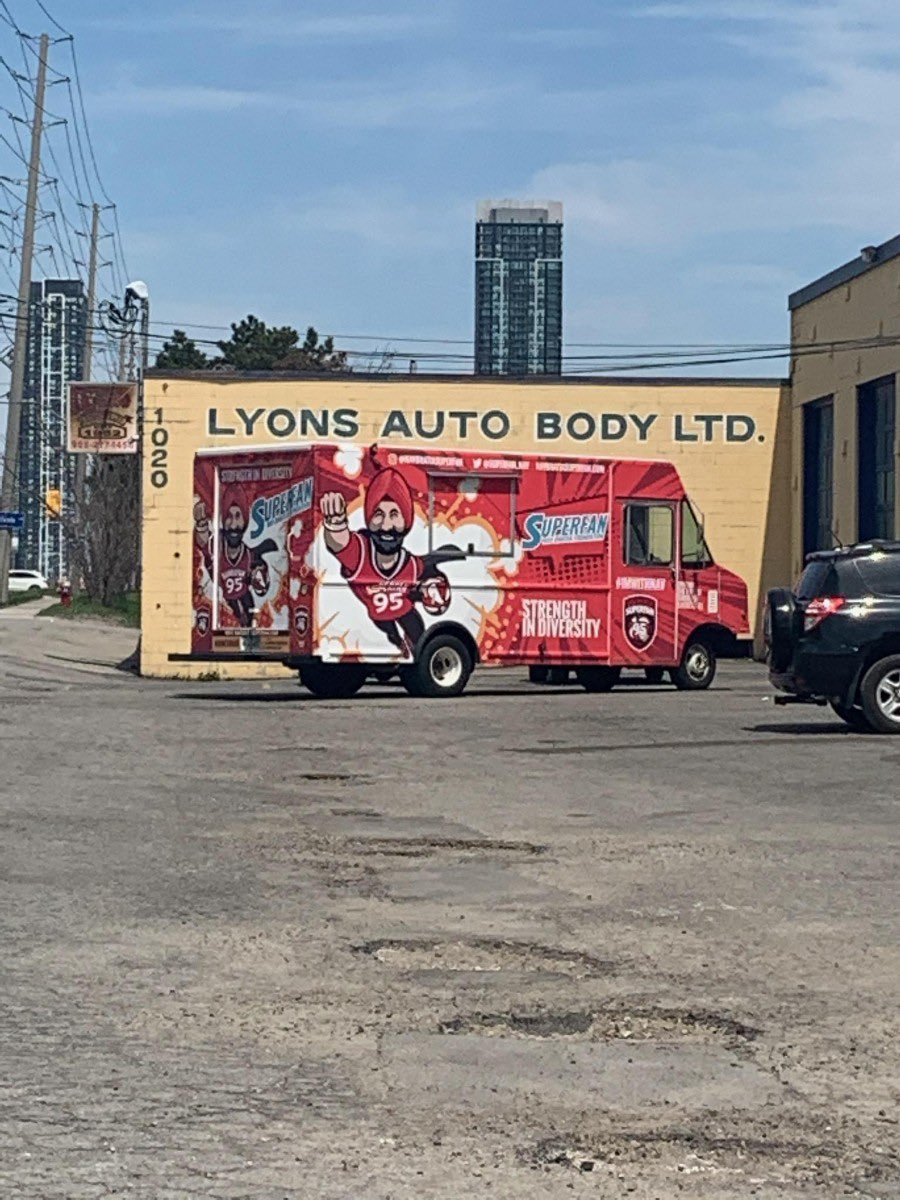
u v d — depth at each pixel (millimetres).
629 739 19375
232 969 8273
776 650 19672
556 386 38062
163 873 10859
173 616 36219
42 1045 6941
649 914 9633
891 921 9453
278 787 15219
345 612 24844
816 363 38156
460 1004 7656
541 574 26406
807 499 39156
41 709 23594
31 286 55906
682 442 38719
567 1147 5773
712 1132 5953
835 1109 6215
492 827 12844
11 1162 5570
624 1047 7000
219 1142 5781
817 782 15438
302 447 24703
